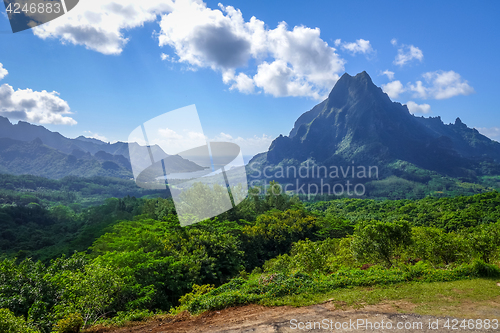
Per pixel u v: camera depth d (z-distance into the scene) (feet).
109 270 41.45
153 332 30.30
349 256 71.51
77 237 194.18
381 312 29.99
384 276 42.42
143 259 72.23
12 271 57.11
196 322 31.68
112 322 34.19
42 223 315.58
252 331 27.66
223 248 105.81
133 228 98.58
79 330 33.50
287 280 41.16
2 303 47.73
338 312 30.86
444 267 54.85
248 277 87.20
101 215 245.45
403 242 56.39
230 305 35.45
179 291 73.61
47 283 53.52
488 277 41.47
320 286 39.55
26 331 27.96
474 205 304.91
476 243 52.37
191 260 86.69
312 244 59.21
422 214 296.92
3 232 250.78
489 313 28.89
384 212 360.69
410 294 35.14
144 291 54.95
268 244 158.30
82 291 36.58
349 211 389.80
